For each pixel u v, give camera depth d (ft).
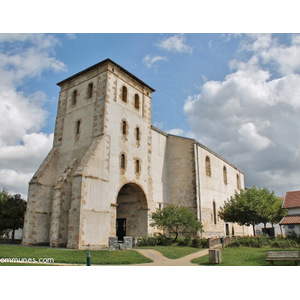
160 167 100.63
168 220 80.07
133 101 93.56
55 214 72.49
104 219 72.23
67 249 61.87
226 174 130.62
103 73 85.40
